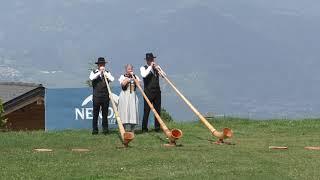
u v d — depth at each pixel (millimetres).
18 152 14570
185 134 18781
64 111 21719
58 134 18594
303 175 11367
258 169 11898
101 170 11836
